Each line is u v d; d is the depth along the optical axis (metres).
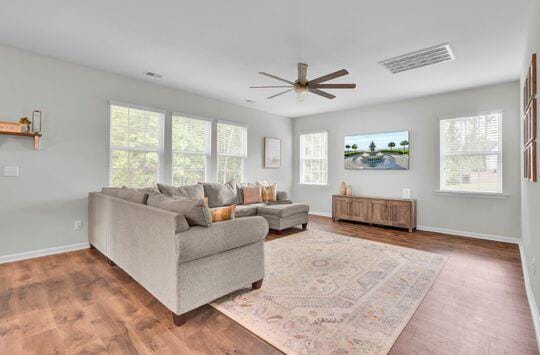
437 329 1.85
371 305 2.17
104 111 3.85
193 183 4.96
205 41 2.96
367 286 2.52
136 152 4.23
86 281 2.61
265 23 2.58
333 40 2.89
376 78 3.98
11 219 3.18
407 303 2.20
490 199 4.31
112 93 3.92
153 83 4.36
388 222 5.00
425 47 3.02
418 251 3.61
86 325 1.88
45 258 3.29
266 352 1.63
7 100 3.13
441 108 4.78
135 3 2.29
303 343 1.70
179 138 4.74
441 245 3.92
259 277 2.45
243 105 5.73
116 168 4.03
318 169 6.61
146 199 2.52
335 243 3.98
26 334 1.77
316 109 6.08
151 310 2.09
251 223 2.32
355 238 4.28
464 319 1.98
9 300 2.23
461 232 4.57
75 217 3.63
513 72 3.74
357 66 3.55
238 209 4.49
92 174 3.76
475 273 2.85
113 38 2.91
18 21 2.59
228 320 1.96
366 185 5.77
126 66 3.68
